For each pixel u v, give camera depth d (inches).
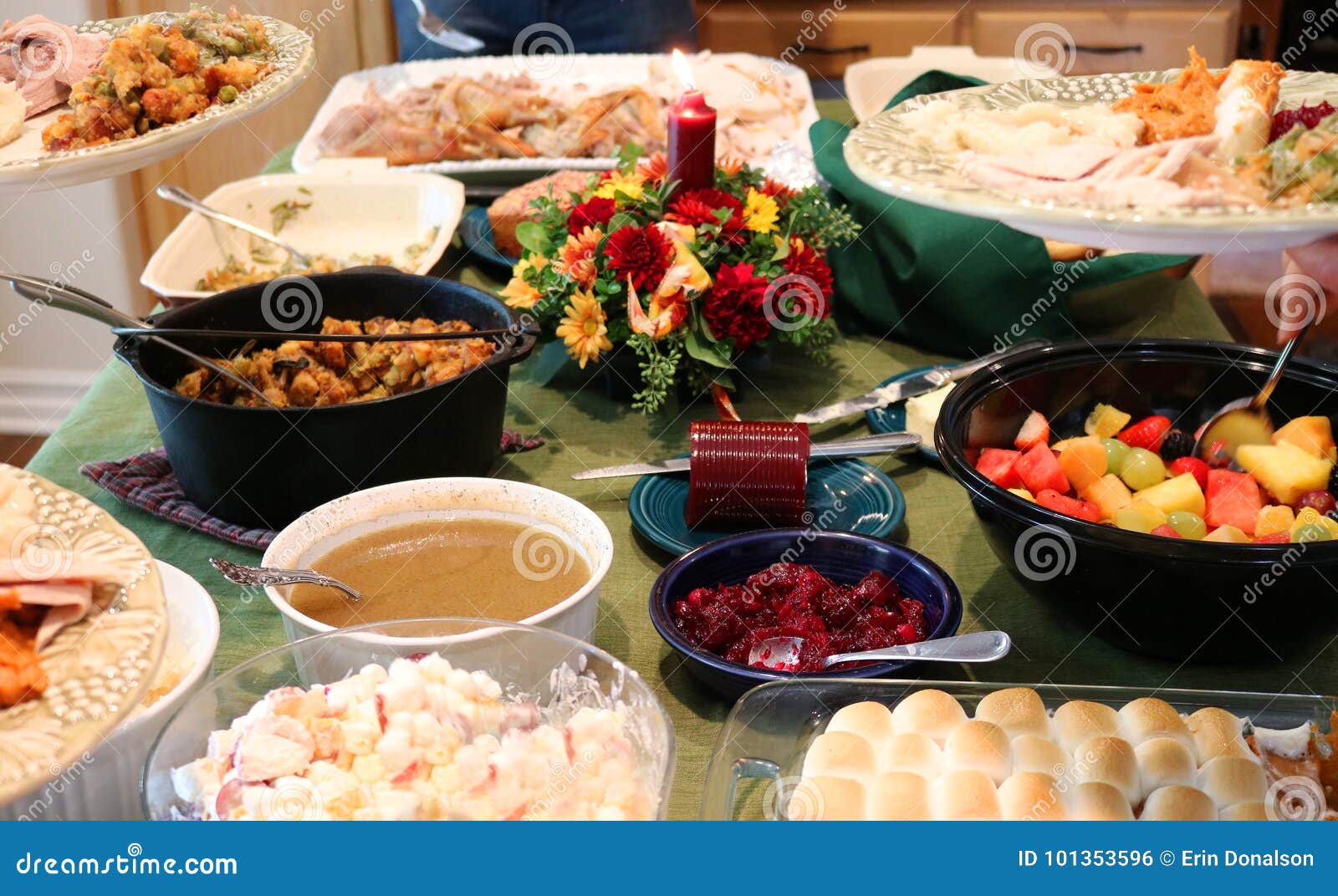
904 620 36.5
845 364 56.7
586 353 49.8
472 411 43.0
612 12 99.7
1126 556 32.7
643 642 38.4
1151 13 125.2
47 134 36.5
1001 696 30.6
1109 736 29.4
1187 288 63.9
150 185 105.5
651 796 26.7
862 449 45.8
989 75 91.9
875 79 91.5
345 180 68.1
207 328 46.0
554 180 66.4
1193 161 28.5
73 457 49.4
